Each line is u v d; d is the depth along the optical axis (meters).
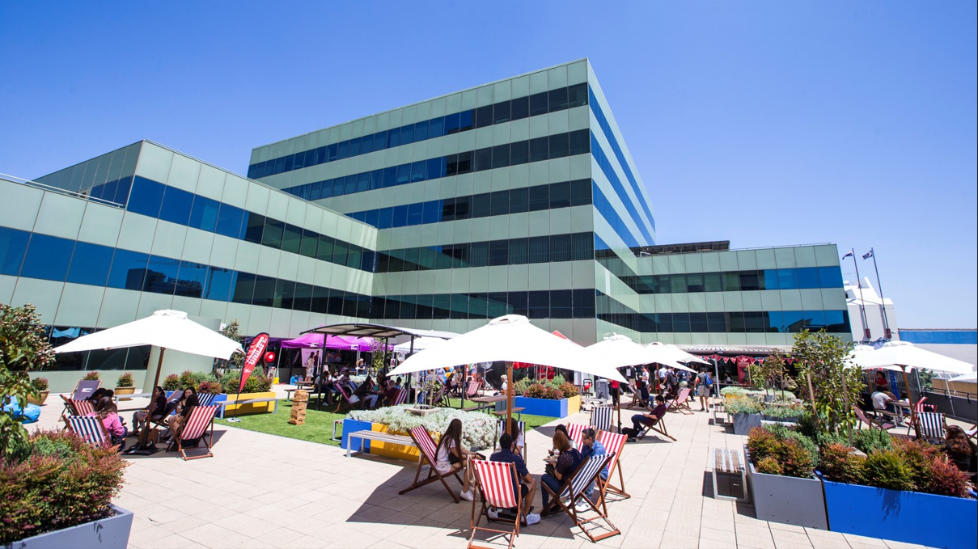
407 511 6.38
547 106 30.94
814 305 32.84
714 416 16.20
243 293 26.06
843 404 8.20
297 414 13.17
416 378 20.20
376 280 34.81
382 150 36.78
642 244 46.44
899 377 23.09
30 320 4.77
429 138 34.94
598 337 26.55
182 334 9.68
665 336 36.50
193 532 5.41
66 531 3.99
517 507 5.50
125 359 20.55
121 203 21.67
